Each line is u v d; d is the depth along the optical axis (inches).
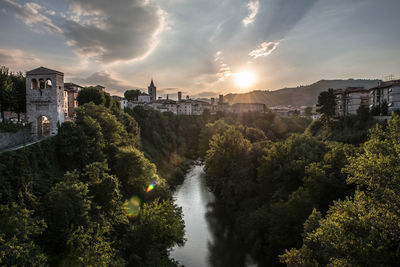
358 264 727.7
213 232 1813.5
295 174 1729.8
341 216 823.7
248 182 2025.1
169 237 1385.3
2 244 699.4
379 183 795.4
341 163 1430.9
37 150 1374.3
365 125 2874.0
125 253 1197.1
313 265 895.7
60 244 918.4
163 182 1900.8
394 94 3034.0
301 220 1279.5
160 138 3823.8
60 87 1795.0
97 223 1045.8
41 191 1189.1
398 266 716.0
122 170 1627.7
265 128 5374.0
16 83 2022.6
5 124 1544.0
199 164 3946.9
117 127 2018.9
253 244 1562.5
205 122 5782.5
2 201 1003.3
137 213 1485.0
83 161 1584.6
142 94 6274.6
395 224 723.4
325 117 3491.6
